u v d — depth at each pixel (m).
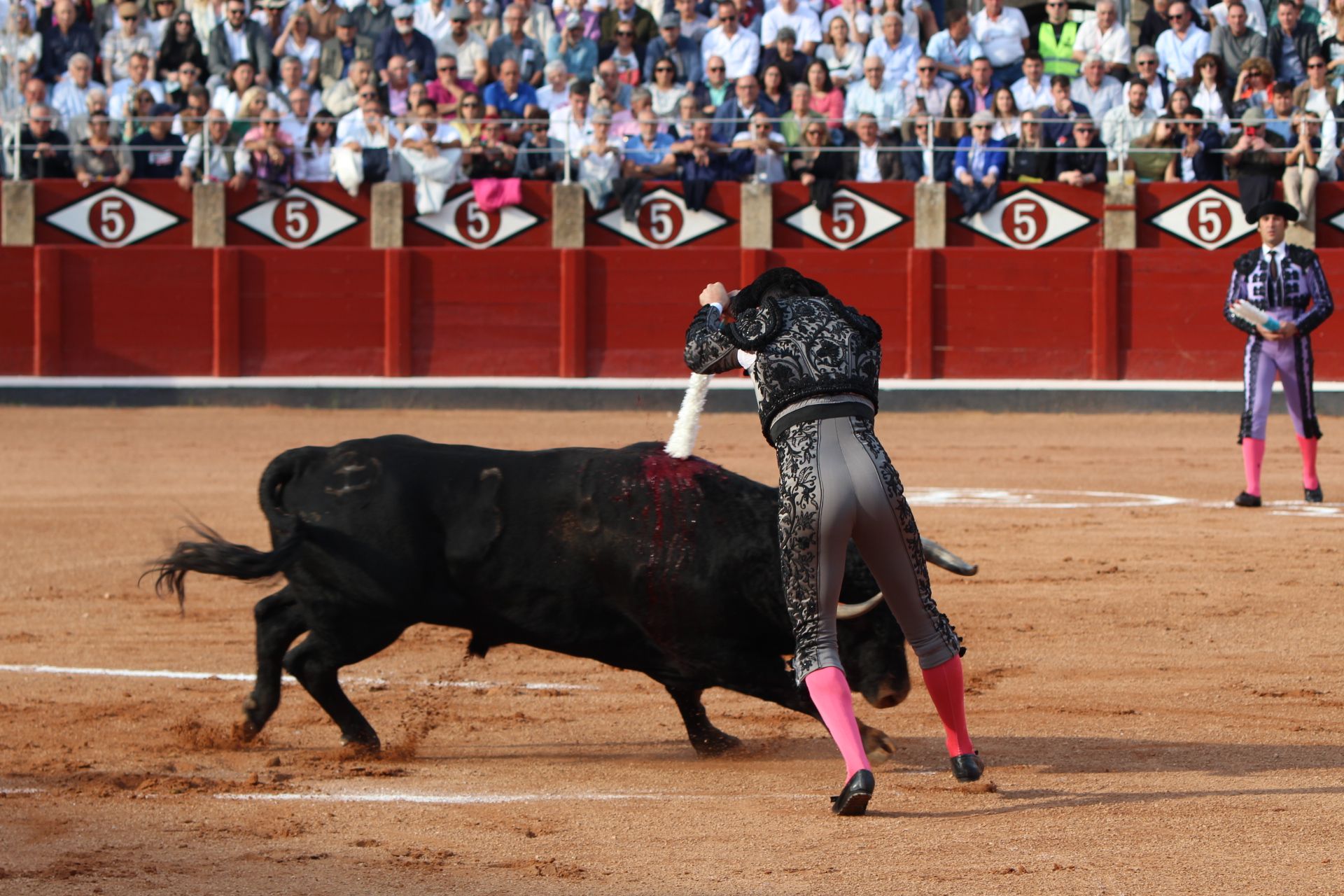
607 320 64.06
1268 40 63.28
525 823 14.16
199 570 15.91
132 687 20.75
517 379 64.06
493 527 16.31
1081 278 62.75
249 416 61.09
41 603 26.88
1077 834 13.39
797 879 12.13
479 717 19.16
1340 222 61.09
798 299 14.50
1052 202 62.81
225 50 66.06
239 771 16.53
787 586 14.05
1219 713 18.64
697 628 15.89
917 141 63.38
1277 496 39.38
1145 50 62.50
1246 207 61.16
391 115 65.75
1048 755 16.77
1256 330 36.88
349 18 66.25
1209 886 11.80
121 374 64.25
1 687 20.66
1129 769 15.98
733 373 63.50
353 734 17.27
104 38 68.06
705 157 63.22
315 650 17.02
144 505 38.53
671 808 14.72
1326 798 14.55
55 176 65.19
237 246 64.50
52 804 14.89
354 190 64.12
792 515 13.79
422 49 66.00
